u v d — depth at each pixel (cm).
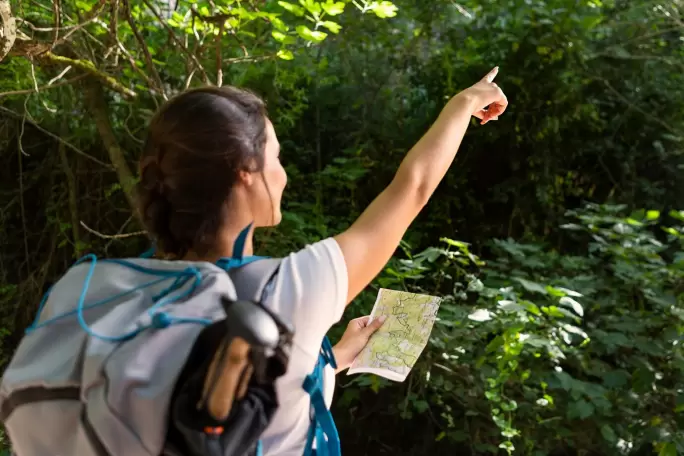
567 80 390
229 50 381
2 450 274
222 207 82
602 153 412
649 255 309
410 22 427
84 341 72
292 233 348
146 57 246
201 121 81
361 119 426
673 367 276
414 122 421
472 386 285
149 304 74
